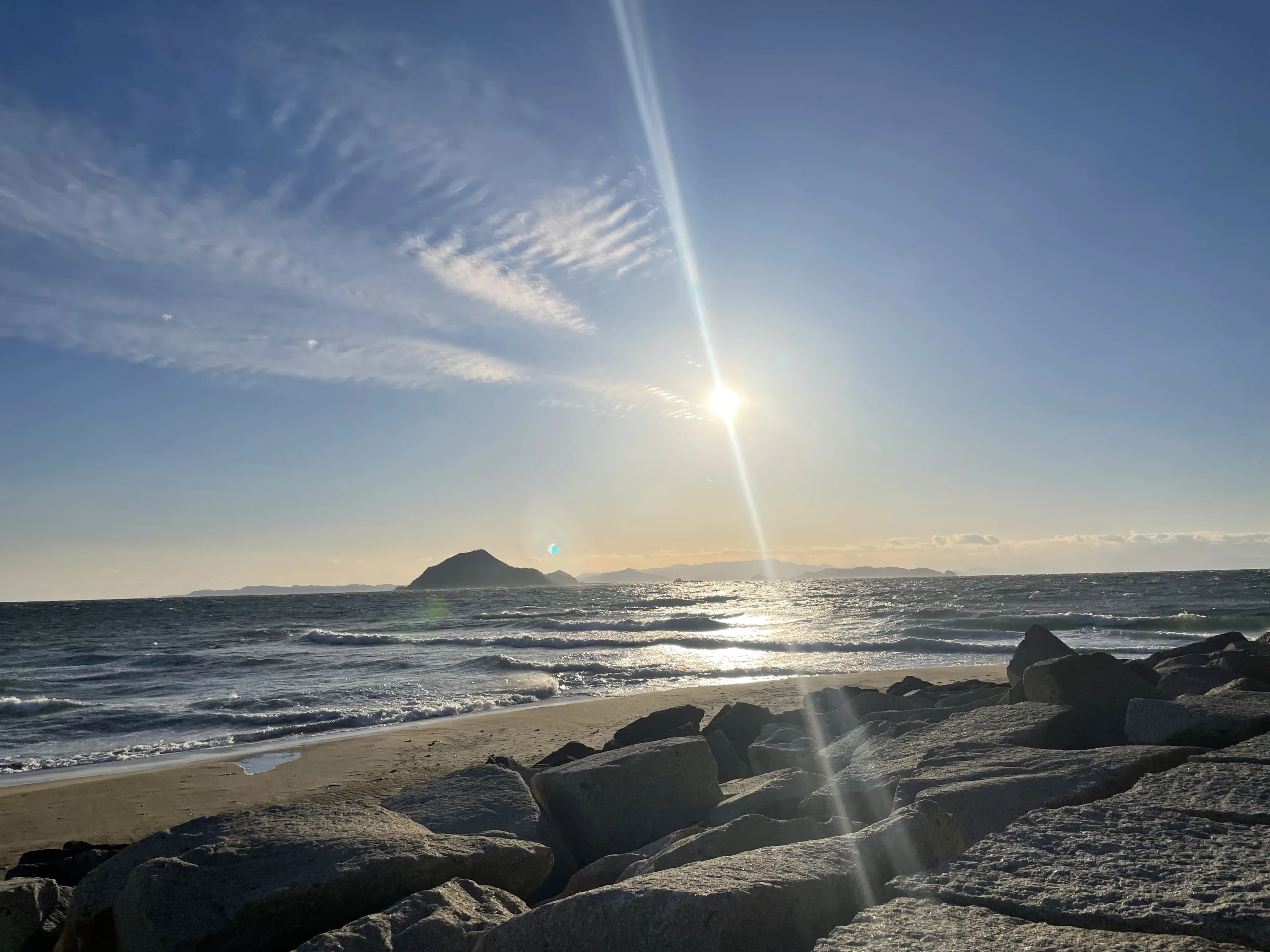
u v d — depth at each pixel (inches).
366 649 1499.8
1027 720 251.1
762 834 177.0
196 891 169.5
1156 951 87.4
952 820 148.3
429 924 145.9
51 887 221.0
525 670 1061.8
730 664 1112.8
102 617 3329.2
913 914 104.5
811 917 114.7
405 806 267.9
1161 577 4527.6
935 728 269.4
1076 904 102.9
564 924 114.7
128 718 742.5
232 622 2787.9
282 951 166.6
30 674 1172.5
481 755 527.2
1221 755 176.2
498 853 189.3
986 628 1596.9
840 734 410.3
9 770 561.3
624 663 1146.7
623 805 250.7
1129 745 219.9
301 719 713.6
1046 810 143.3
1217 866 112.3
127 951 165.9
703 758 265.6
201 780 489.4
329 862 176.1
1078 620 1567.4
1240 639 509.7
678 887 112.7
